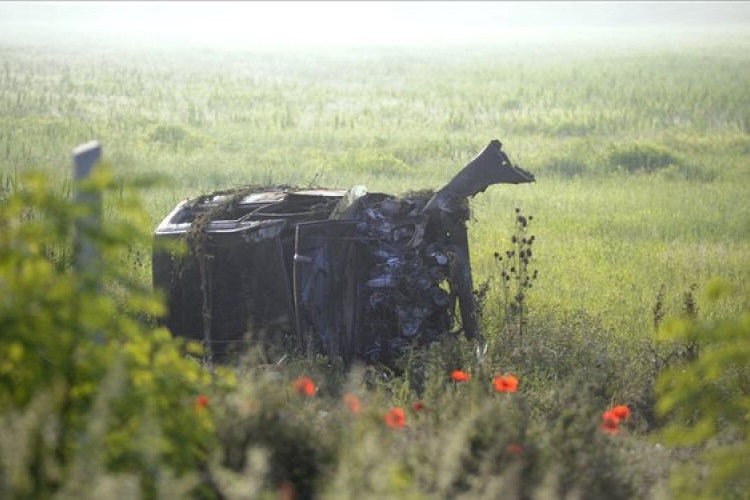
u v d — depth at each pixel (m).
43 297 14.28
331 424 19.44
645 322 34.44
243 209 33.06
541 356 28.03
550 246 48.22
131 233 14.97
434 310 30.72
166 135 95.00
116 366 13.72
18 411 14.06
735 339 17.30
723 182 74.00
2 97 132.25
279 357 29.36
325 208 32.91
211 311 30.44
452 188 30.77
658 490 18.61
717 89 164.38
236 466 16.62
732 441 21.09
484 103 147.00
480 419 18.20
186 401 16.38
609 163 81.50
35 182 15.02
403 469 16.48
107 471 13.61
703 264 45.12
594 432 18.95
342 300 29.89
